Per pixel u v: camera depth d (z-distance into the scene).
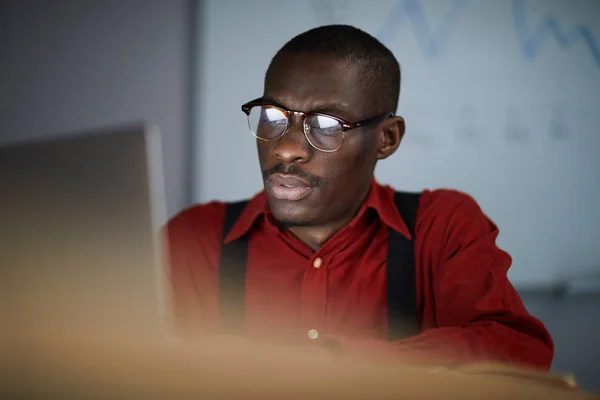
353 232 1.10
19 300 0.68
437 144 2.37
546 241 2.49
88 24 2.19
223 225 1.20
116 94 2.21
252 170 2.25
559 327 2.50
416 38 2.32
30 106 2.17
